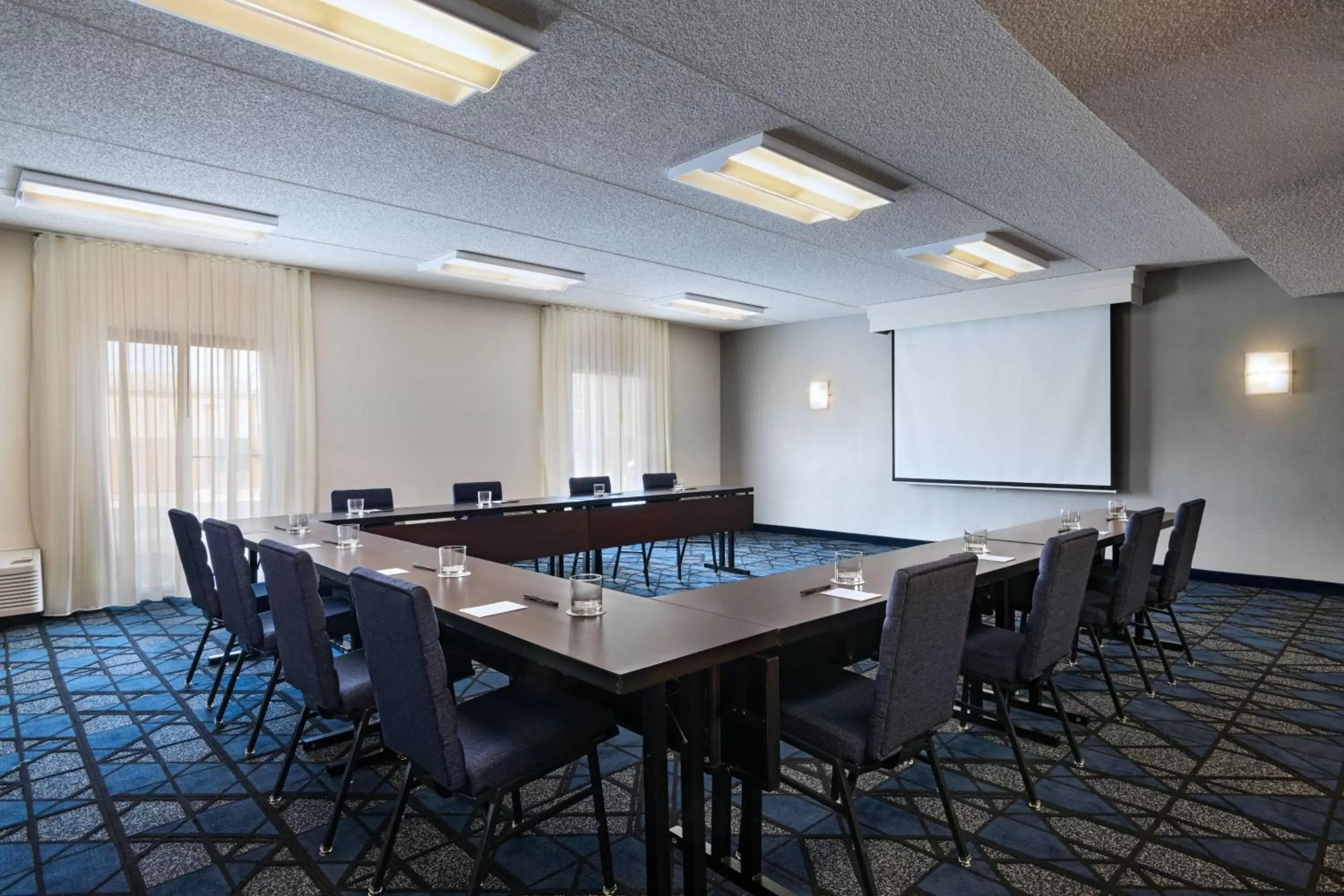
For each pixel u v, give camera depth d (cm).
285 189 389
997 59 257
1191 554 378
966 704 300
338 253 530
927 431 724
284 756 275
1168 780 254
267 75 268
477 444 689
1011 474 667
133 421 503
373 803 240
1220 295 571
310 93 283
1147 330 605
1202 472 583
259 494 555
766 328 883
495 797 172
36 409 474
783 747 287
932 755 205
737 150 323
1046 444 645
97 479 487
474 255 516
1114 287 589
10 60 256
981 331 684
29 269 477
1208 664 377
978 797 244
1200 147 263
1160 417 601
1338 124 243
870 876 181
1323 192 312
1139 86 216
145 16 230
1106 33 185
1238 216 344
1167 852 210
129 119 304
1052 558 234
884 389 775
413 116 303
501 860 208
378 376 626
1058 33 185
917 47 249
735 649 170
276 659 276
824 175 348
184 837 220
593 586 194
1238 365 566
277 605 225
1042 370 646
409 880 198
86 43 245
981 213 430
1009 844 215
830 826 227
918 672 184
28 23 232
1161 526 331
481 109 297
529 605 209
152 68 262
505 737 180
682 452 884
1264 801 239
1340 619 469
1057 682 353
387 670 174
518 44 236
